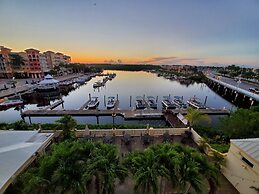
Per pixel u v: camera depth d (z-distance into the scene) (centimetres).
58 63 11638
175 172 835
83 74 11162
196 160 938
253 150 1132
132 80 10025
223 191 1221
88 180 847
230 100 5556
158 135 2031
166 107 3884
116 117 3412
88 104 4069
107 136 1853
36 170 881
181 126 2516
